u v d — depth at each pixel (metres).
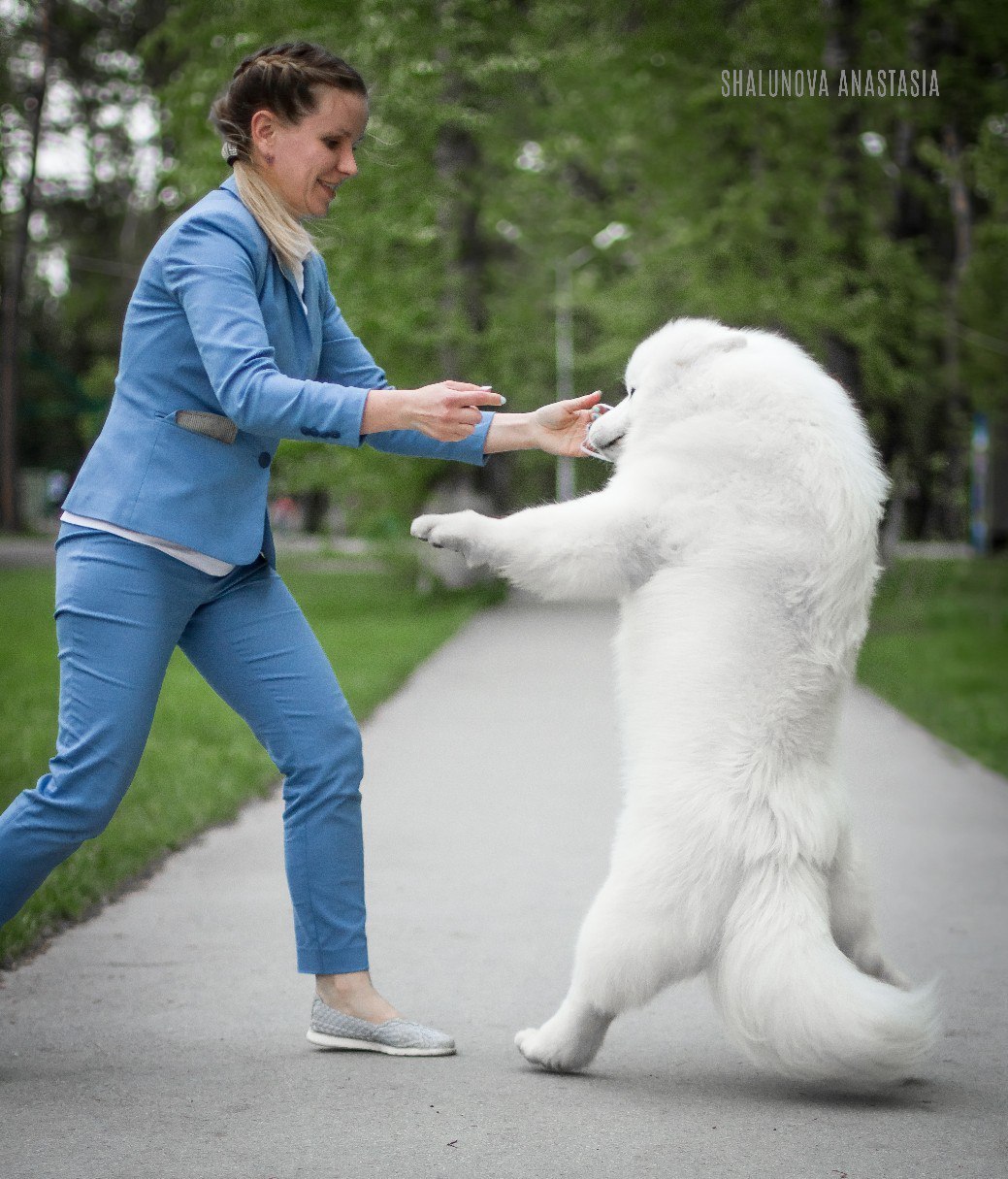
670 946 3.30
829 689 3.43
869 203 20.53
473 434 3.97
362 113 3.70
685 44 21.16
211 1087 3.51
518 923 5.28
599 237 30.59
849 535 3.45
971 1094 3.52
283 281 3.75
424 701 12.16
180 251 3.56
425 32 20.80
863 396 18.92
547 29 22.39
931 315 22.77
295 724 3.84
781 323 19.23
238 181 3.70
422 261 21.89
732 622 3.41
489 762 9.12
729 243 19.73
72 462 56.81
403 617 20.97
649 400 3.67
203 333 3.49
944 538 27.09
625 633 3.60
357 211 20.94
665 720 3.40
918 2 20.31
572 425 3.98
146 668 3.59
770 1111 3.37
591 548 3.51
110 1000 4.30
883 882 6.02
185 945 4.96
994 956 4.88
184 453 3.59
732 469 3.50
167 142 30.72
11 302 46.44
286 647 3.85
